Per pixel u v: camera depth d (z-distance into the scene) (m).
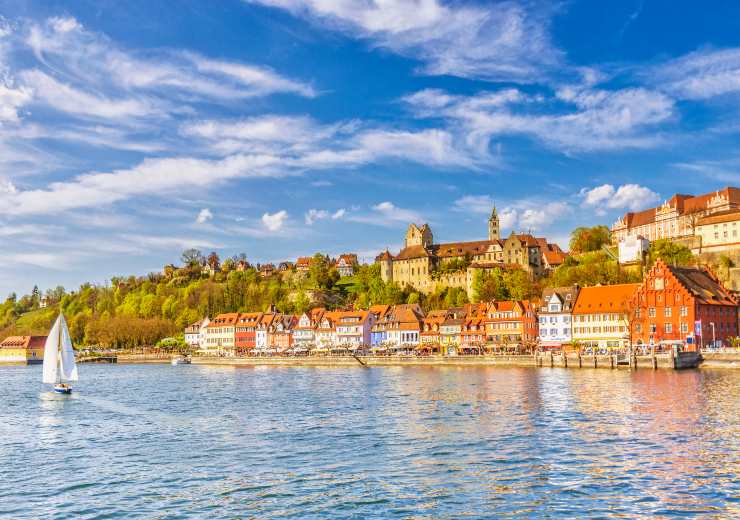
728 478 55.69
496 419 85.31
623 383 124.06
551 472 58.53
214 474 60.69
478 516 48.28
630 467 59.47
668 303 180.62
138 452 71.19
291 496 53.50
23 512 51.38
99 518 49.75
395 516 48.59
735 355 151.88
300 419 90.50
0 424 94.38
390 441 73.06
